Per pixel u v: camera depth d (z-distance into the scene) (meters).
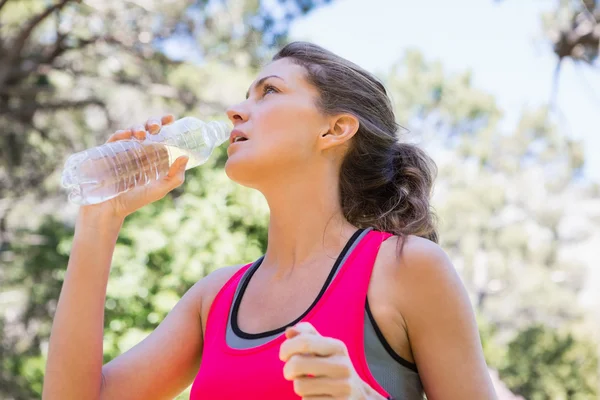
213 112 10.25
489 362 11.82
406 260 1.48
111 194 1.60
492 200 23.95
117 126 10.70
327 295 1.48
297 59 1.75
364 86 1.79
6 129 10.40
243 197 5.77
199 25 10.05
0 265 11.07
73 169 1.58
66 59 10.41
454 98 21.62
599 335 14.99
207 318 1.69
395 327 1.46
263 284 1.63
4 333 11.02
